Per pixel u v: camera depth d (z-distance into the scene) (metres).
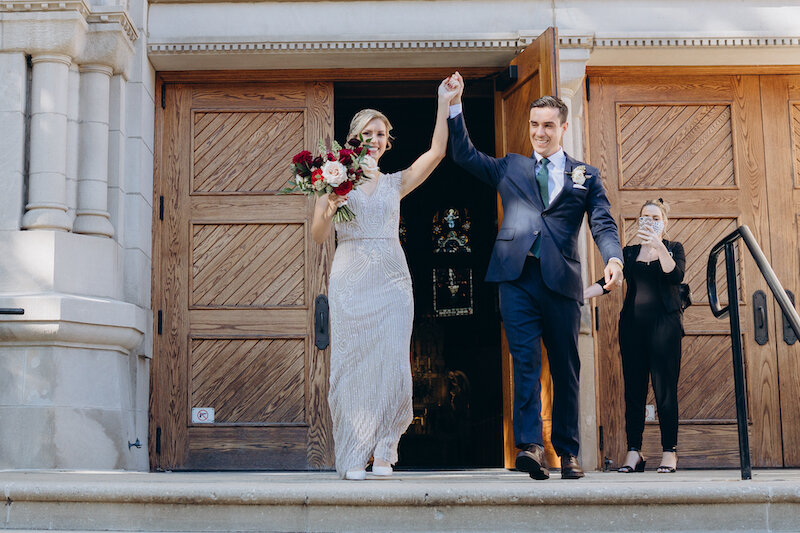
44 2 5.98
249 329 6.76
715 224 7.04
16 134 6.00
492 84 7.28
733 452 6.81
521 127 6.68
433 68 7.03
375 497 3.26
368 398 4.38
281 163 6.95
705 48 6.78
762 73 7.16
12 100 6.02
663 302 5.98
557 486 3.33
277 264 6.83
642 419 6.03
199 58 6.74
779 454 6.81
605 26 6.79
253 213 6.87
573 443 4.56
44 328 5.65
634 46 6.74
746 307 6.95
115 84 6.40
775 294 3.96
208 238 6.85
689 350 6.89
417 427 9.38
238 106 6.99
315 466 6.63
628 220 7.01
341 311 4.44
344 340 4.43
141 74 6.58
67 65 6.16
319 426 6.67
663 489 3.29
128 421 6.12
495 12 6.80
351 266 4.46
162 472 6.41
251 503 3.29
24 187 6.03
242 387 6.70
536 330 4.50
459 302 9.48
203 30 6.71
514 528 3.28
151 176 6.81
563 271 4.50
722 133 7.11
